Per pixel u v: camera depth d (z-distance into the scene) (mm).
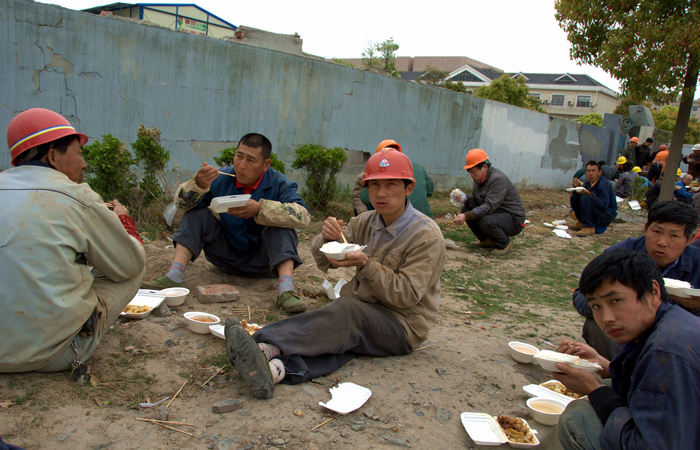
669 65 7703
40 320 2209
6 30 5941
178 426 2264
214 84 7715
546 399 2781
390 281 2783
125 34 6758
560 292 5590
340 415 2492
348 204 9156
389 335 3014
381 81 10055
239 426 2309
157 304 3420
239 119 8102
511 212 7012
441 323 4184
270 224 3686
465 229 8852
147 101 7109
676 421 1580
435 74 32594
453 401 2773
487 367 3271
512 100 27172
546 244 8211
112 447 2066
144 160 6445
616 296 1765
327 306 2840
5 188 2246
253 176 3830
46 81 6277
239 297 3900
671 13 7738
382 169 2816
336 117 9445
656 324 1773
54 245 2211
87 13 6434
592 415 1925
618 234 9234
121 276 2631
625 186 13773
